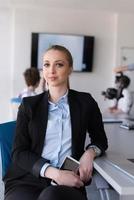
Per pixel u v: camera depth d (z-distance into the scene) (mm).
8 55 5566
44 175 1326
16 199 1296
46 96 1475
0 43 5531
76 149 1439
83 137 1479
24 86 5586
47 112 1438
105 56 5723
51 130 1419
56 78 1438
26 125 1446
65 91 1484
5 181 1462
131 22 5637
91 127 1545
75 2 4953
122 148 1635
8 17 5508
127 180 1050
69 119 1451
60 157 1414
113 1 4832
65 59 1441
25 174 1425
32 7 5340
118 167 1202
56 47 1473
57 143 1421
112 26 5688
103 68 5742
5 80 5598
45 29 5531
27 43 5531
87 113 1477
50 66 1441
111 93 3320
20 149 1431
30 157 1385
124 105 3457
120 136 2000
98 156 1409
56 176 1283
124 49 5688
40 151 1415
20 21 5477
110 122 2639
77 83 5703
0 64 5559
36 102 1464
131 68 3262
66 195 1147
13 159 1446
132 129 2283
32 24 5504
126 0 4762
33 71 4043
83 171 1300
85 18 5602
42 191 1233
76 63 5617
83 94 1537
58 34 5520
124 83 3266
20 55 5539
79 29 5602
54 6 5234
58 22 5543
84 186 1343
